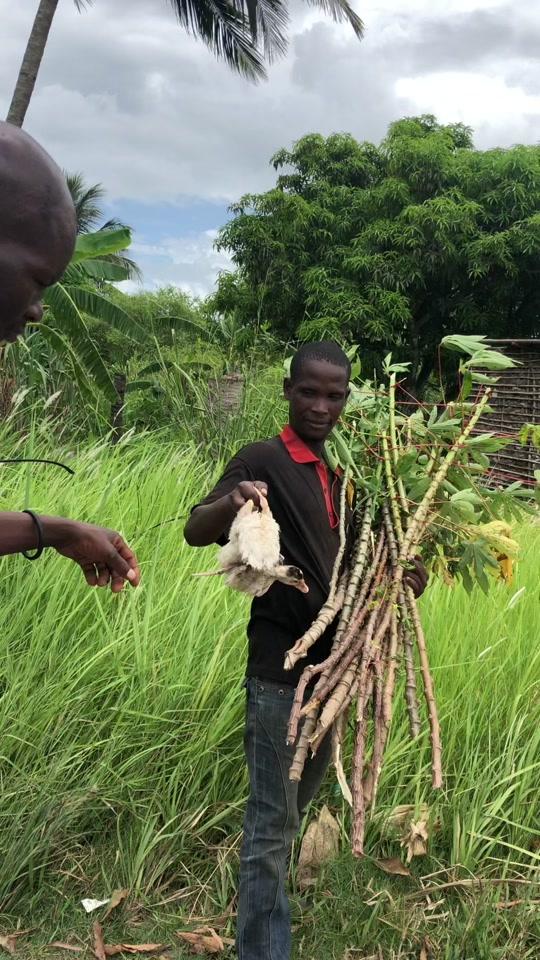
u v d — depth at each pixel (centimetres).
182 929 256
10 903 259
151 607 347
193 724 307
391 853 289
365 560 225
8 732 297
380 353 1789
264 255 1756
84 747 295
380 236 1708
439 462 255
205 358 868
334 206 1859
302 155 1959
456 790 302
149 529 411
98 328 1858
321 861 281
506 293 1775
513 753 310
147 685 309
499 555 258
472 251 1670
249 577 183
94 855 278
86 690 312
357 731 201
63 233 99
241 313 1788
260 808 224
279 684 222
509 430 1218
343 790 194
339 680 205
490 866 285
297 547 223
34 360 796
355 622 210
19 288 97
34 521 152
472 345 266
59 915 257
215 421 734
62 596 347
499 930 261
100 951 244
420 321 1850
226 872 275
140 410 816
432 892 274
